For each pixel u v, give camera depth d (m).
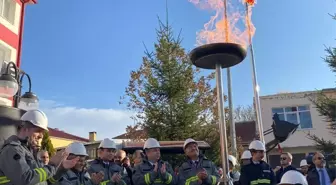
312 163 7.55
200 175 4.74
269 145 8.29
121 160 6.45
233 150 11.53
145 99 12.14
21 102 5.01
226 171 4.02
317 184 7.14
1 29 12.47
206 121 12.20
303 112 23.92
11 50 12.98
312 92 23.86
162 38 12.52
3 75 4.50
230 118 11.95
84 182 4.85
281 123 8.00
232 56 4.04
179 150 8.20
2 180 3.08
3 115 3.41
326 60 13.45
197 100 12.23
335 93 18.70
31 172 3.09
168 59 12.24
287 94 24.42
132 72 12.59
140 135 12.16
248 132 26.22
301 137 23.48
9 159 3.04
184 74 12.19
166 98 11.87
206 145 8.50
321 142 13.73
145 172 5.24
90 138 28.53
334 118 13.62
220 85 4.14
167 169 5.38
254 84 11.15
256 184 5.44
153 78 12.08
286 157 6.44
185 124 11.60
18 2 13.76
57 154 3.70
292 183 3.30
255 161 5.66
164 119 11.61
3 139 3.36
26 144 3.37
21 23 13.82
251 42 11.27
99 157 5.62
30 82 5.21
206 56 4.07
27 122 3.39
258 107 11.02
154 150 5.39
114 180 5.06
